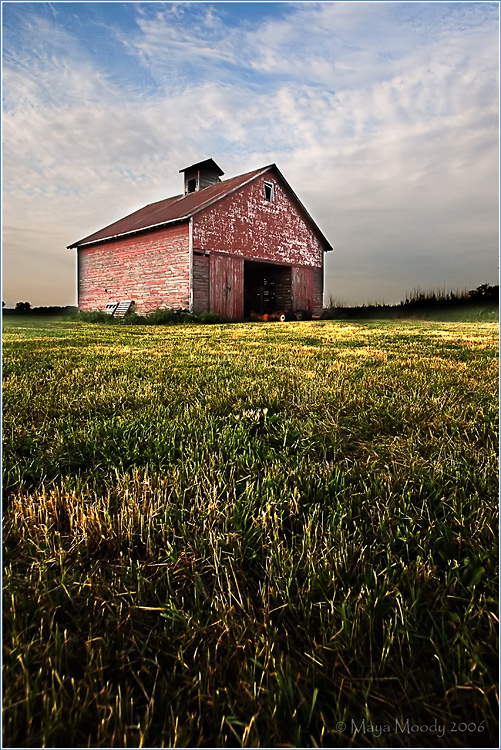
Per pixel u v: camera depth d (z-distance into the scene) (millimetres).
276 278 23938
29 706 718
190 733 690
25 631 904
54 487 1687
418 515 1432
